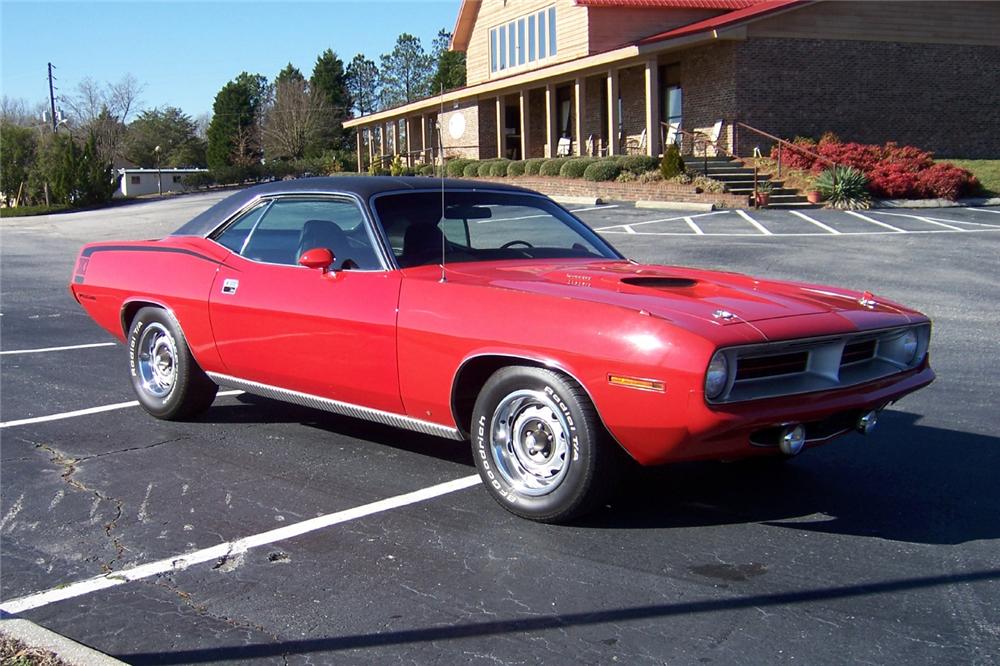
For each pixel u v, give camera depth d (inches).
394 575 150.4
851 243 637.3
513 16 1338.6
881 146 1082.1
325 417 250.2
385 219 197.3
